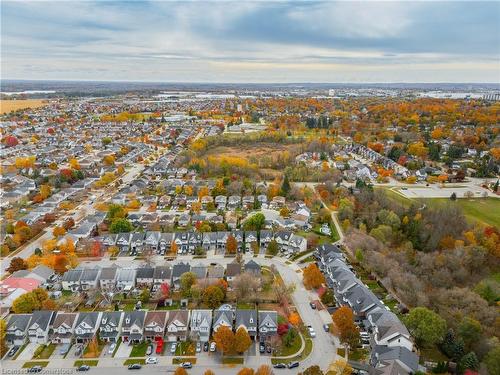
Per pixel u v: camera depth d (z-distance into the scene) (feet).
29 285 446.19
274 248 549.95
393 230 604.08
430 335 361.71
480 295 439.22
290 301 444.14
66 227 610.24
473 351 352.28
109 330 379.35
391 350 344.28
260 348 368.68
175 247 549.13
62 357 358.02
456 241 548.31
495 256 532.32
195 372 341.41
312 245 577.02
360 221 640.58
